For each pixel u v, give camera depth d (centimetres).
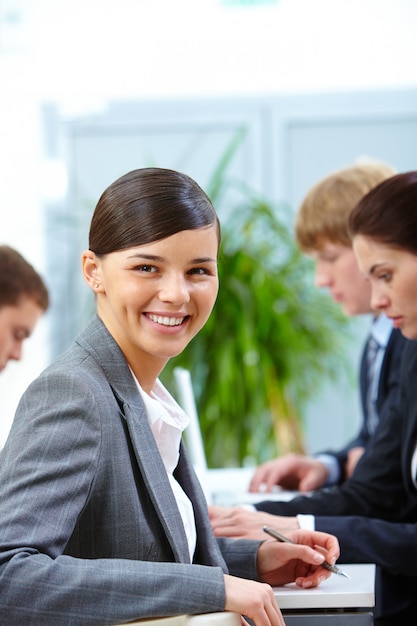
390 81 609
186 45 614
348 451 363
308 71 612
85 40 613
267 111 622
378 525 237
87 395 161
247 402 511
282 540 204
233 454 513
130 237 167
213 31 613
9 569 146
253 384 507
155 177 171
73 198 627
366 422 368
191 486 192
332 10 607
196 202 170
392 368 312
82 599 148
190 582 153
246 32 612
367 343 367
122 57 615
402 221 241
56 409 159
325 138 623
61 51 614
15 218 620
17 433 159
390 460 284
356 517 240
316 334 523
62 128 625
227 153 561
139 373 179
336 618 188
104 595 149
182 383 306
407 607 255
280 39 612
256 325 511
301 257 530
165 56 615
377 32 607
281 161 625
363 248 249
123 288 168
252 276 512
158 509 166
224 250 517
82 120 621
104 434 162
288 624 188
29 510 149
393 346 314
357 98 617
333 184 343
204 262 171
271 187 627
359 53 608
